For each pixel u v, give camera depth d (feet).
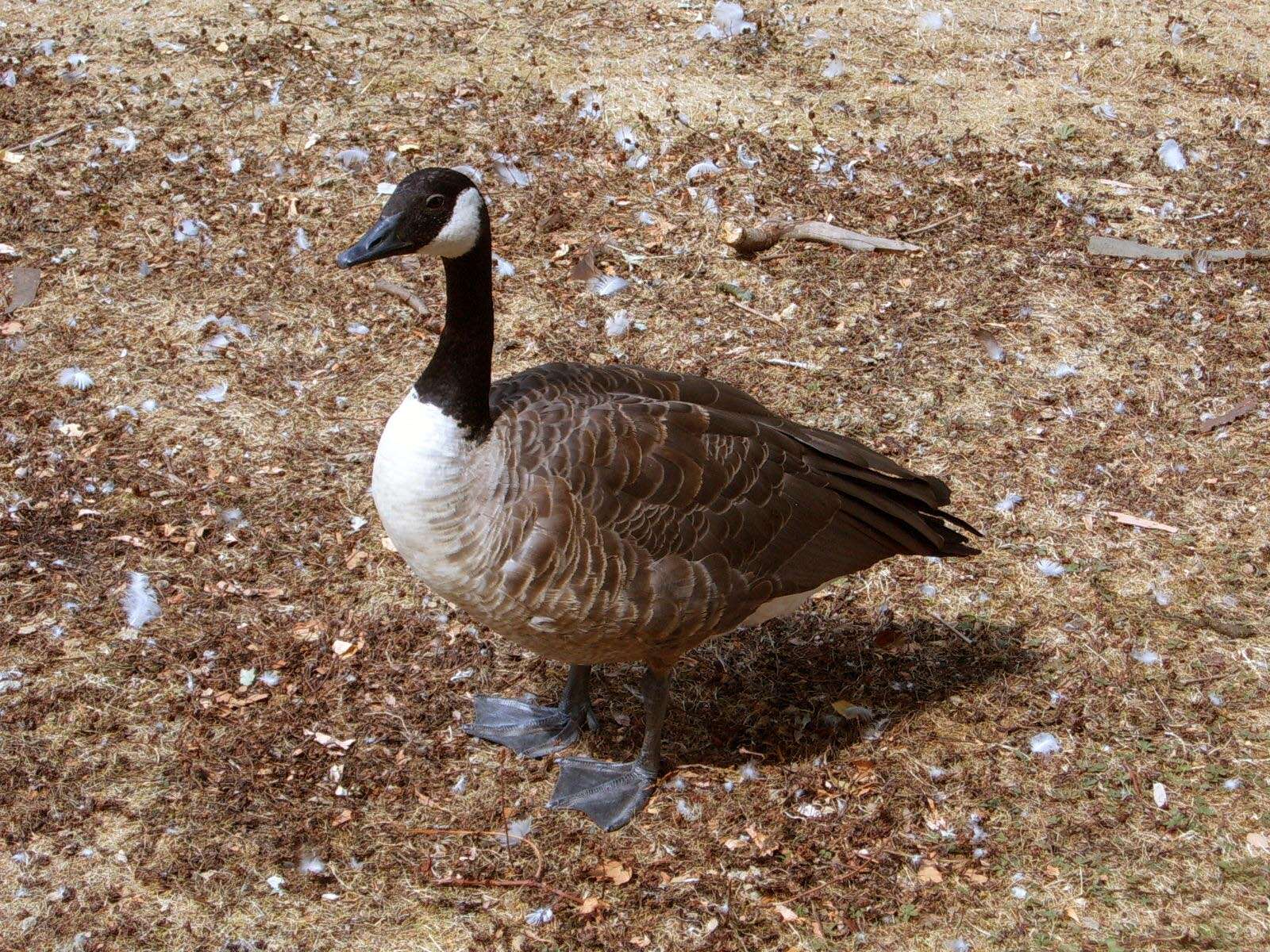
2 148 14.32
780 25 17.21
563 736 11.84
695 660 12.18
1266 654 12.15
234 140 14.52
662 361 13.41
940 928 11.28
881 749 11.84
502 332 13.50
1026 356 13.52
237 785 11.58
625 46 16.49
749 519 11.39
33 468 12.67
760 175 14.58
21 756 11.60
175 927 11.18
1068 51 17.22
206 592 12.24
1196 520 12.71
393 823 11.51
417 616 12.22
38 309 13.42
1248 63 17.16
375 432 12.96
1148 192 14.67
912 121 15.47
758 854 11.47
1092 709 11.96
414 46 16.06
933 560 12.57
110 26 15.96
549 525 11.09
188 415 12.97
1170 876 11.43
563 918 11.27
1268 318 13.79
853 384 13.34
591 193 14.38
